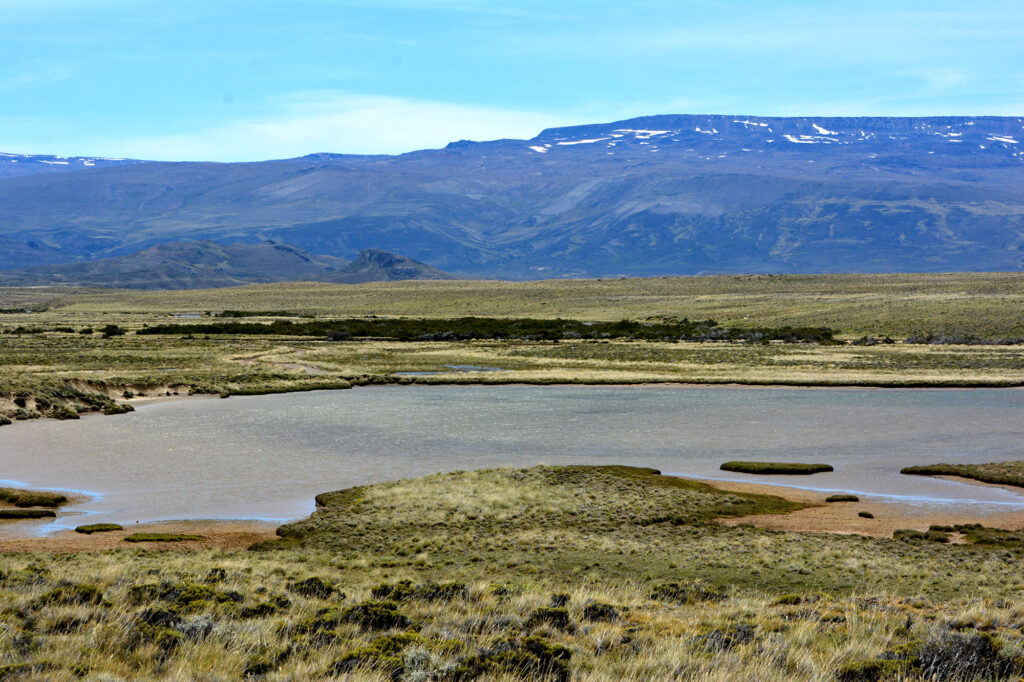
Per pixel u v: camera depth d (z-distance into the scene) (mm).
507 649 12688
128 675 11930
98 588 17625
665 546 30172
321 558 27688
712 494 39938
